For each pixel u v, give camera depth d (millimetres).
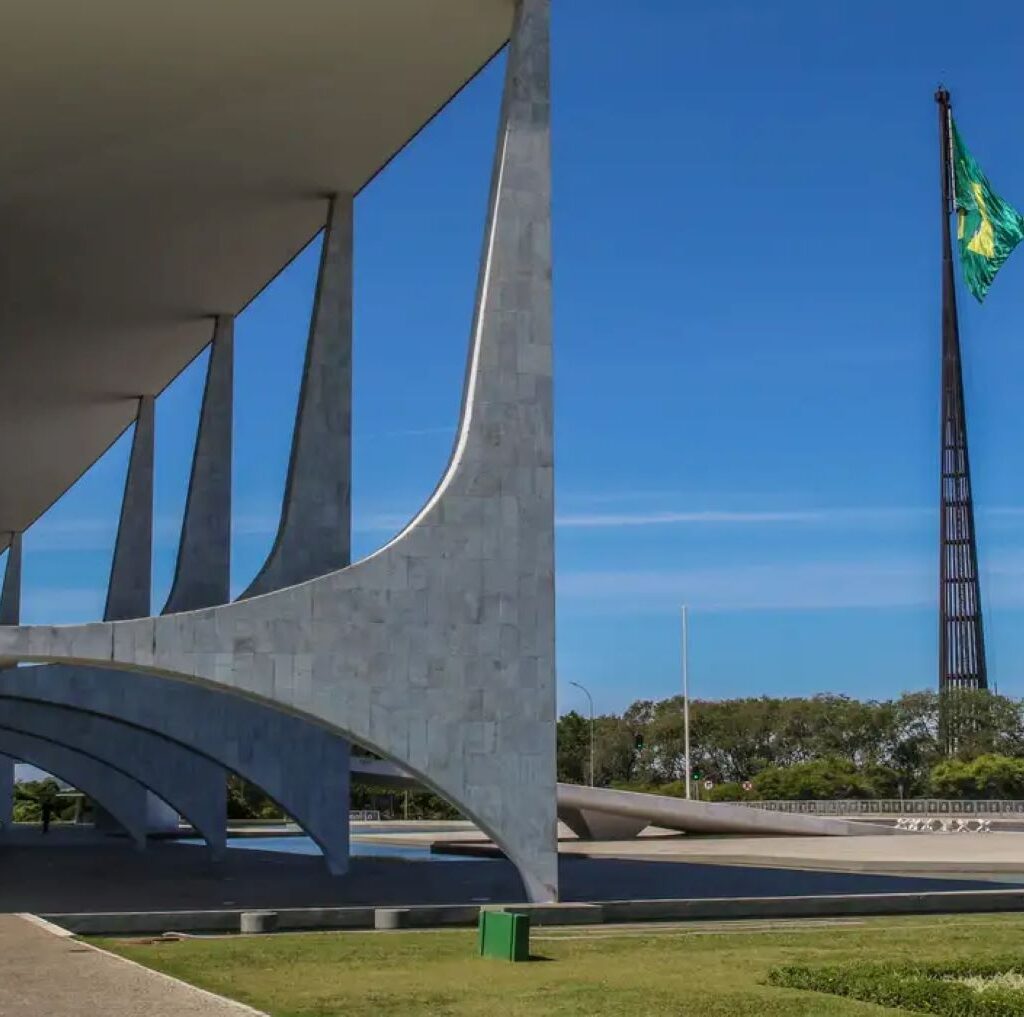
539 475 17578
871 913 16047
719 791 60094
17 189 20188
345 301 22766
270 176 21922
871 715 68750
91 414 35875
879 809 50344
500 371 17656
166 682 24047
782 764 71938
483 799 16766
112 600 32656
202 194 21984
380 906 16844
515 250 17906
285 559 21797
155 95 17969
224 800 28734
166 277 25703
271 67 17969
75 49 16219
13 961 10898
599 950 12227
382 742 16562
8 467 41500
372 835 41438
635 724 79875
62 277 25062
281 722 24047
